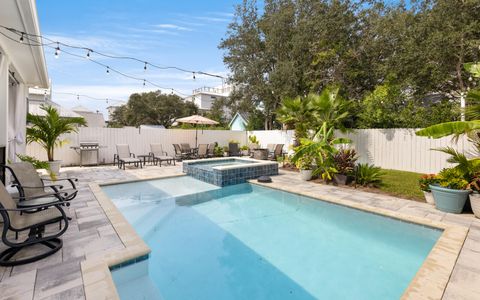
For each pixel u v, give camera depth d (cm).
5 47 553
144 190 716
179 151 1269
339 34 1177
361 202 547
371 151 1010
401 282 308
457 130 428
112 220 424
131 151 1211
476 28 830
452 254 316
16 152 750
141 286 301
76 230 384
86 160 1038
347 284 305
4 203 296
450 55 907
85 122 930
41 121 816
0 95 545
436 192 484
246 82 1672
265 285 305
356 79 1280
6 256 299
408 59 997
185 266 345
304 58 1315
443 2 883
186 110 3581
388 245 405
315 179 797
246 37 1606
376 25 1115
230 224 493
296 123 1023
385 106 998
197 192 699
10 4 381
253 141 1535
